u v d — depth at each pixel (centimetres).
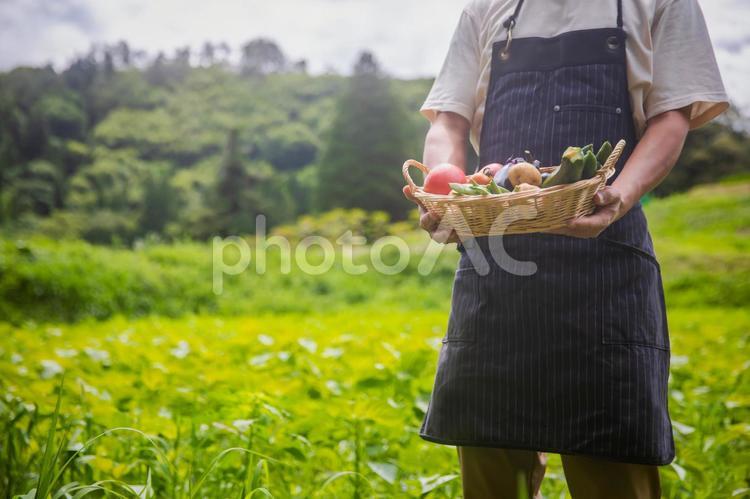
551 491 307
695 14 210
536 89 214
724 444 317
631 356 195
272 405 288
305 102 12488
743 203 3412
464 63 234
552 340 199
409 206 5272
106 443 313
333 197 5241
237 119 11531
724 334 781
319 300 1888
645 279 203
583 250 200
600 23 210
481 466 215
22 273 1410
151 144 10606
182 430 328
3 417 305
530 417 199
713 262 2227
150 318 1343
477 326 207
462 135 233
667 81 204
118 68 13388
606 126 206
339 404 285
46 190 7769
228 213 5222
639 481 199
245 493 218
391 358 388
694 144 5122
